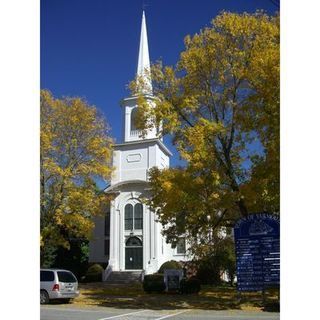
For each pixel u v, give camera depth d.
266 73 17.88
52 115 28.45
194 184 19.89
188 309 19.12
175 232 26.38
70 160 28.67
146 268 42.16
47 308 19.80
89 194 28.39
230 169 20.61
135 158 46.25
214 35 21.11
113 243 44.41
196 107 21.23
